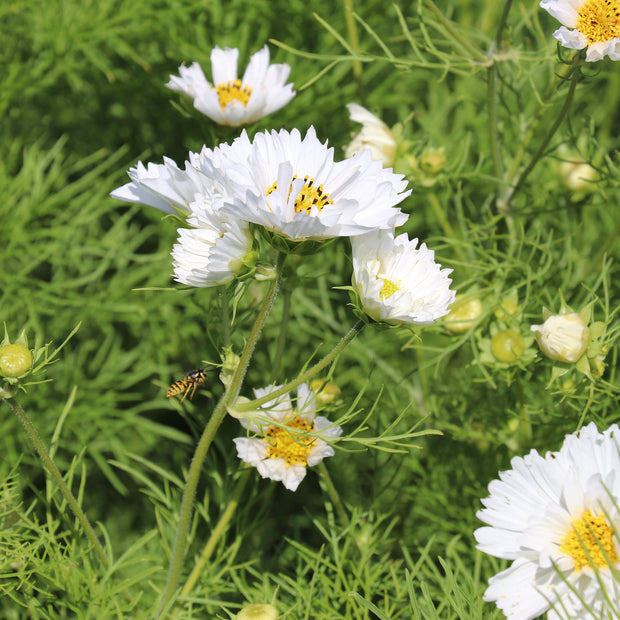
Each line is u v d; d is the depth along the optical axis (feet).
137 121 3.97
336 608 3.18
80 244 3.83
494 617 3.06
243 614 2.99
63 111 4.02
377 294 2.80
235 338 3.33
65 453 3.66
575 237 3.59
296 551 3.32
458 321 3.18
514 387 3.28
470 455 3.42
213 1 3.78
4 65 3.81
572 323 3.01
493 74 3.26
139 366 3.71
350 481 3.48
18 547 3.09
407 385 3.53
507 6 3.20
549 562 2.80
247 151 2.85
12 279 3.66
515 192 3.31
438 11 3.24
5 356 2.93
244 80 3.32
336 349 2.87
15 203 3.83
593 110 3.78
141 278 3.76
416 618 2.97
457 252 3.41
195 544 3.27
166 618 3.10
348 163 2.83
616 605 2.82
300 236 2.77
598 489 2.82
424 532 3.45
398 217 2.81
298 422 3.05
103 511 3.61
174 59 3.84
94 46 3.79
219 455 3.47
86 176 3.71
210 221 2.82
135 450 3.68
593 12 3.04
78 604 3.10
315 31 3.88
